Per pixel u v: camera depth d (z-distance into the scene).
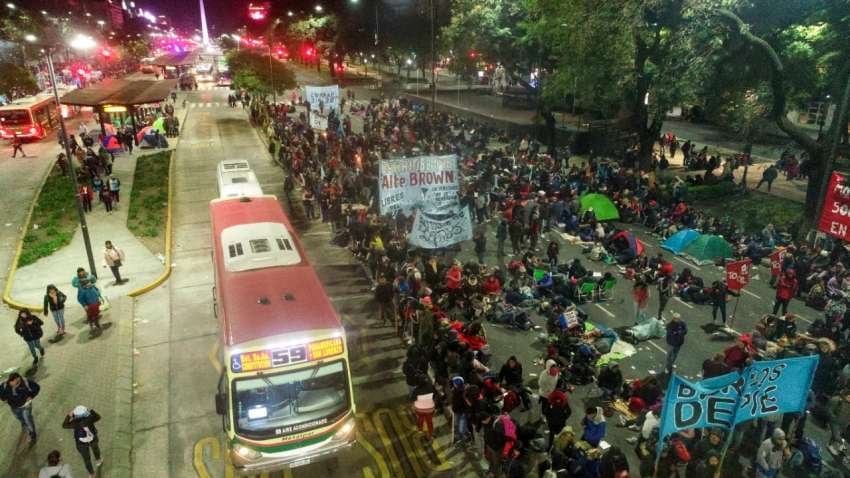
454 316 17.11
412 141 37.38
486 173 27.47
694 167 35.19
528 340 15.89
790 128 22.91
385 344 15.61
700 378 14.05
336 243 23.12
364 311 17.52
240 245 13.82
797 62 28.89
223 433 12.03
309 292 11.83
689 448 10.91
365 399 13.26
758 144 43.41
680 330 13.66
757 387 9.83
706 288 18.38
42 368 14.18
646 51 30.05
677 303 18.22
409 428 12.32
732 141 45.09
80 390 13.33
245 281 12.12
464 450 11.68
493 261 21.66
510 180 27.88
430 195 19.08
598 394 13.29
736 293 16.39
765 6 26.67
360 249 21.53
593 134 40.50
